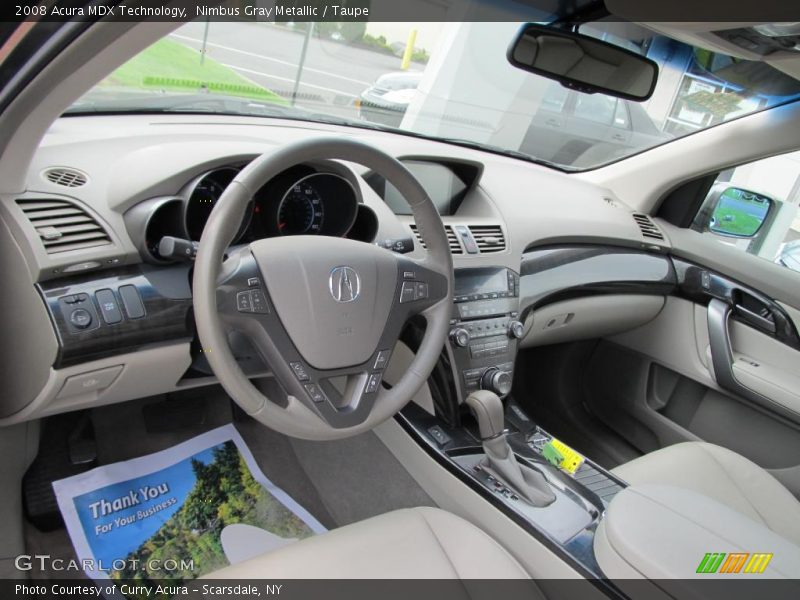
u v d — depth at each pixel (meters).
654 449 2.30
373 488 1.63
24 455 1.46
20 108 0.88
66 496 1.48
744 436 2.06
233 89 1.88
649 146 2.38
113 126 1.46
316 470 1.74
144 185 1.17
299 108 1.91
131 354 1.19
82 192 1.17
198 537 1.49
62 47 0.68
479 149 2.32
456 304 1.60
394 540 1.08
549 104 4.72
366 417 1.10
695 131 2.23
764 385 1.95
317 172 1.29
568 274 1.94
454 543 1.09
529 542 1.23
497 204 1.86
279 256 1.02
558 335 2.08
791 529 1.40
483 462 1.42
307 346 1.03
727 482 1.49
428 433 1.53
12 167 1.04
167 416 1.75
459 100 5.02
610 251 2.10
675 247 2.29
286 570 1.00
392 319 1.12
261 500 1.61
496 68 4.84
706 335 2.14
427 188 1.83
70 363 1.14
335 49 4.09
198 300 0.93
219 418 1.80
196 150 1.24
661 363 2.27
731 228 2.37
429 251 1.21
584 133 4.45
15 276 1.12
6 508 1.35
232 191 0.94
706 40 1.29
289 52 3.44
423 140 2.13
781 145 1.98
